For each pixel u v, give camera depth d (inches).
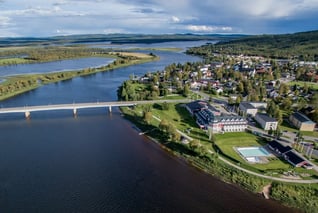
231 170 4532.5
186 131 6136.8
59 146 5516.7
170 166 4793.3
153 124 6692.9
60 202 3703.3
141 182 4247.0
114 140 5890.8
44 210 3538.4
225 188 4128.9
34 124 6835.6
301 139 5551.2
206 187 4153.5
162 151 5413.4
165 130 6067.9
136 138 6043.3
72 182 4183.1
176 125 6560.0
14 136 6018.7
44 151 5265.8
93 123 6988.2
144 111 7081.7
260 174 4387.3
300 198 3838.6
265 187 4101.9
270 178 4274.1
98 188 4042.8
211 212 3585.1
